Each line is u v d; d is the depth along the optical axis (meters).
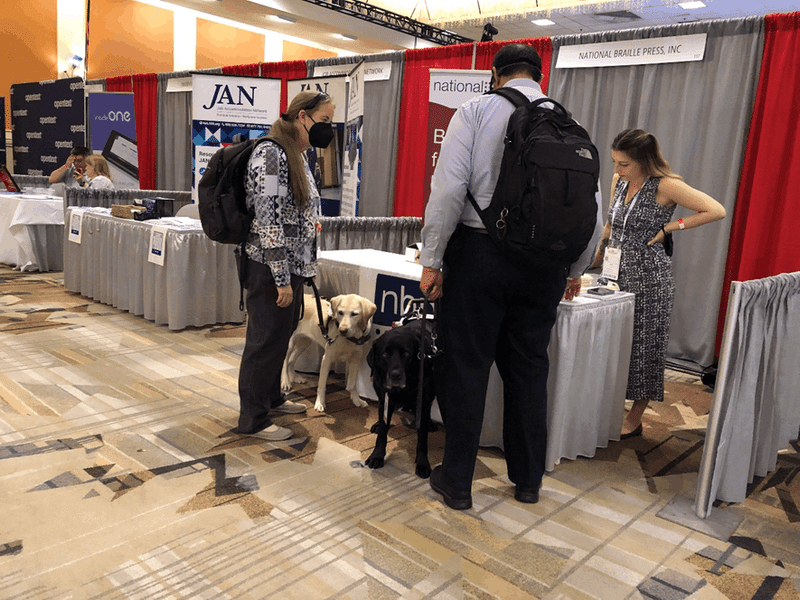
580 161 1.60
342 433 2.57
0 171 6.09
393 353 2.13
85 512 1.84
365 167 6.55
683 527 1.98
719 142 3.92
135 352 3.46
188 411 2.68
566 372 2.23
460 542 1.81
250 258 2.25
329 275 3.14
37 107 7.97
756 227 3.81
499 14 8.71
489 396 2.45
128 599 1.47
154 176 8.60
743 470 2.13
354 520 1.89
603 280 2.64
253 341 2.34
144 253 4.06
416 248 3.08
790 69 3.65
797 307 2.37
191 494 1.99
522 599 1.56
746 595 1.64
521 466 2.03
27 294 4.66
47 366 3.12
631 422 2.75
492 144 1.71
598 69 4.51
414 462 2.33
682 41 4.03
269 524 1.84
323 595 1.53
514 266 1.76
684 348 4.11
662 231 2.54
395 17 9.42
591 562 1.75
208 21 9.85
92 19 8.80
